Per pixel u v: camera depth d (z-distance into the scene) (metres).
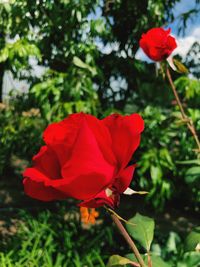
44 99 4.07
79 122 0.63
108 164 0.59
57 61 4.55
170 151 4.71
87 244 3.08
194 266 1.99
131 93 4.87
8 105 4.94
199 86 4.16
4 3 4.01
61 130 0.63
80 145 0.58
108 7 4.71
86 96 4.18
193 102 4.37
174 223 4.78
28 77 4.52
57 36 4.44
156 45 1.87
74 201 4.52
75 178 0.57
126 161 0.60
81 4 4.07
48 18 4.20
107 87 4.84
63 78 4.10
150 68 4.76
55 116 4.14
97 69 4.24
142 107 4.77
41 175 0.62
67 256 2.91
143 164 4.28
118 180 0.61
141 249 2.73
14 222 4.12
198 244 1.28
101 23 4.19
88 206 0.61
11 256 2.86
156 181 4.23
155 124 4.22
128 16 4.80
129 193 0.67
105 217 3.56
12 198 5.07
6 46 4.01
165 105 4.65
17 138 4.70
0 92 7.17
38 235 3.02
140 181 4.46
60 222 3.42
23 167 5.95
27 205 4.88
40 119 4.72
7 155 5.01
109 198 0.60
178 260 2.07
